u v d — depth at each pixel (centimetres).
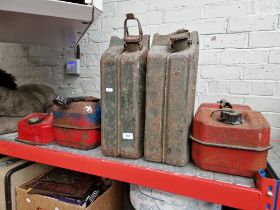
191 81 63
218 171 62
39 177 102
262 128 57
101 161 71
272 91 113
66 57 160
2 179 92
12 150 88
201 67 124
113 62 67
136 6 135
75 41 129
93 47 150
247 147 58
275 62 110
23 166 99
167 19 128
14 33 109
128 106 68
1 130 99
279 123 113
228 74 119
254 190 54
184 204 66
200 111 69
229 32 117
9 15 78
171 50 65
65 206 83
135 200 75
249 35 113
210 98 124
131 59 66
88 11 79
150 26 132
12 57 169
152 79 65
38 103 119
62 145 85
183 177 60
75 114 79
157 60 63
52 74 166
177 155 66
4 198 92
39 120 89
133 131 69
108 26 144
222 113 63
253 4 111
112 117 71
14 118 105
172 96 63
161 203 68
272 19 109
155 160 69
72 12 77
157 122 66
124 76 67
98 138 83
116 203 100
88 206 81
